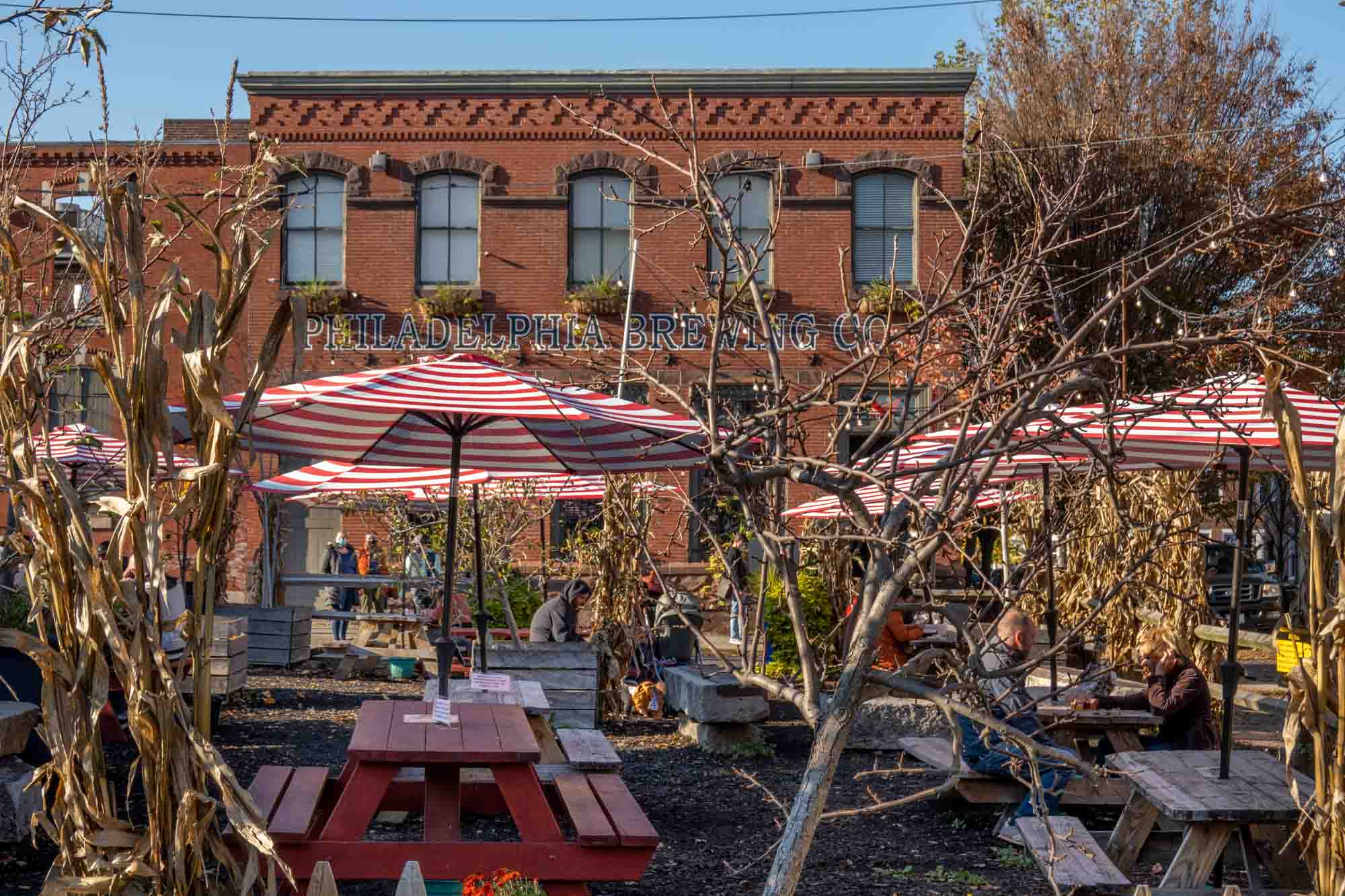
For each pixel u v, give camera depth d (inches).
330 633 813.2
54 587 139.3
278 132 942.4
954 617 161.2
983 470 157.9
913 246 928.3
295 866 225.6
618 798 258.4
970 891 260.7
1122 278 162.4
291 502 872.9
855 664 156.2
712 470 164.2
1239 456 280.1
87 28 150.1
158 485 143.7
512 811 234.7
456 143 946.1
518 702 308.2
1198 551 530.0
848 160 927.7
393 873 228.2
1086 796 314.3
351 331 935.0
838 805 348.2
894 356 185.6
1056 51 972.6
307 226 946.7
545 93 940.0
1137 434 257.9
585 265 944.3
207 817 137.9
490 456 362.3
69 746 138.3
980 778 306.2
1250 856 244.4
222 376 140.7
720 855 292.0
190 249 778.8
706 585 629.0
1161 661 331.6
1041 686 415.5
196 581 142.3
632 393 899.4
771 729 475.2
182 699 139.6
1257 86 920.9
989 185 682.2
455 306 930.7
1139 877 280.5
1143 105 910.4
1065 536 299.6
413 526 658.8
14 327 145.6
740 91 930.7
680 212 174.7
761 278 921.5
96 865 138.4
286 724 465.7
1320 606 162.7
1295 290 231.1
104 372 136.6
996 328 173.5
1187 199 811.4
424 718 265.9
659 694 520.1
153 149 505.0
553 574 631.8
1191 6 929.5
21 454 141.1
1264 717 487.8
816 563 524.7
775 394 167.0
